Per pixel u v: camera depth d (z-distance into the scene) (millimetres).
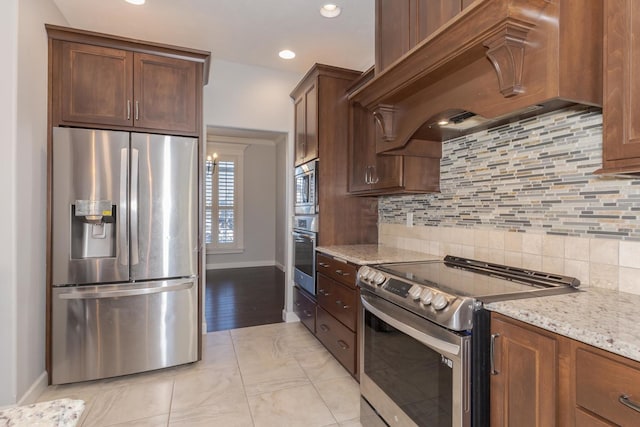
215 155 6516
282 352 2830
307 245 3168
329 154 3078
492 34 1284
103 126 2363
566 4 1190
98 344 2307
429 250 2469
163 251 2449
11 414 643
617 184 1348
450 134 2145
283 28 2754
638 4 1019
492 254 1928
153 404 2074
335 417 1960
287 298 3643
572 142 1509
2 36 1904
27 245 2039
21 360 1971
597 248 1415
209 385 2299
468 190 2117
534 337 1046
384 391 1689
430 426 1369
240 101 3475
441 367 1307
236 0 2385
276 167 6980
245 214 6812
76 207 2248
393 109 2123
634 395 799
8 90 1913
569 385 950
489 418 1208
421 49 1579
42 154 2211
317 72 3055
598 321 977
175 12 2531
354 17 2590
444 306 1260
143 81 2457
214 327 3416
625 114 1053
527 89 1270
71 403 690
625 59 1050
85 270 2281
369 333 1845
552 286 1452
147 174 2396
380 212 3168
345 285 2391
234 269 6543
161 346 2449
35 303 2123
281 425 1886
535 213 1681
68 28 2258
